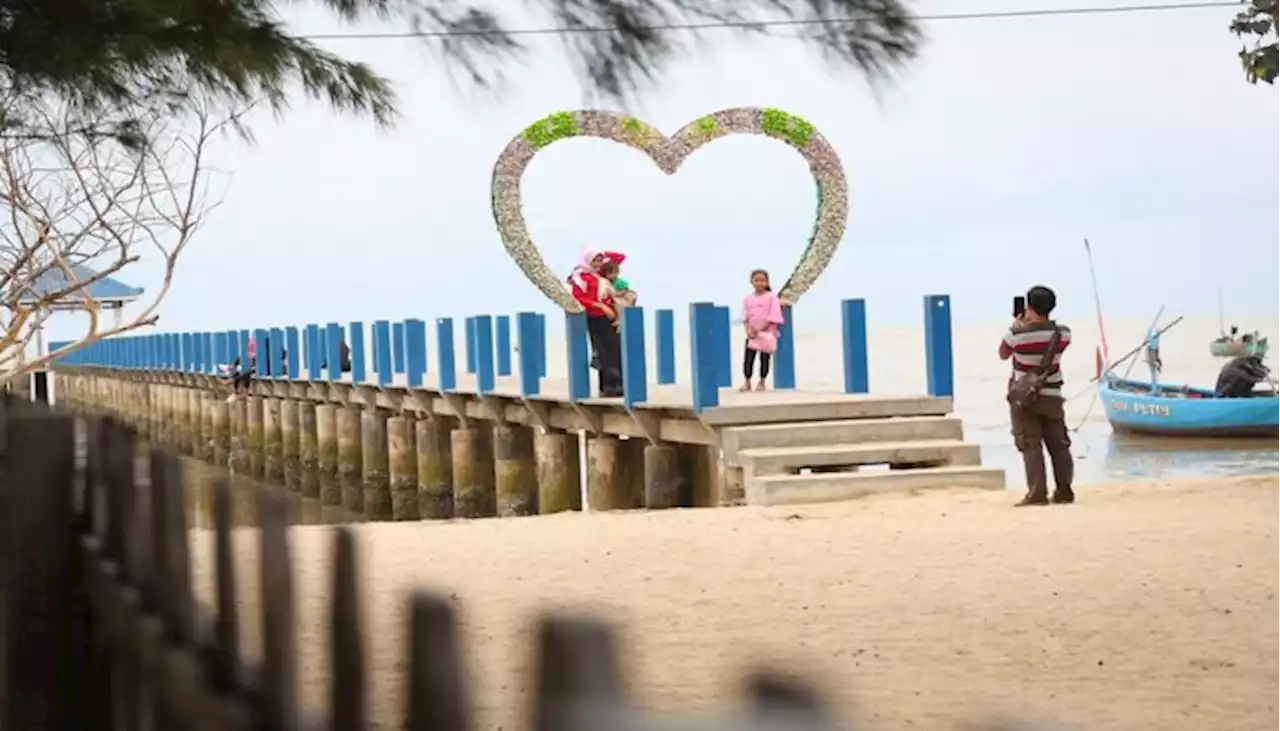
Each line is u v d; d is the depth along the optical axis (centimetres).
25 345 1733
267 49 571
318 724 301
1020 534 1338
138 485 442
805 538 1350
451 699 210
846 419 1923
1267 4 1459
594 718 144
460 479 2995
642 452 2334
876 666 811
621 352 2261
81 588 495
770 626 932
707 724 131
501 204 2697
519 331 2575
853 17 486
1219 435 3803
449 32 514
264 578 316
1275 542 1236
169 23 562
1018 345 1594
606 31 504
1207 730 668
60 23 549
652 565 1199
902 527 1416
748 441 1844
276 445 4556
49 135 621
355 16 533
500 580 1134
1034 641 867
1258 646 834
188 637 383
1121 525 1381
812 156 2678
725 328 2311
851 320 2198
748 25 498
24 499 490
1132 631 886
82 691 492
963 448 1850
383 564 1232
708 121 2684
